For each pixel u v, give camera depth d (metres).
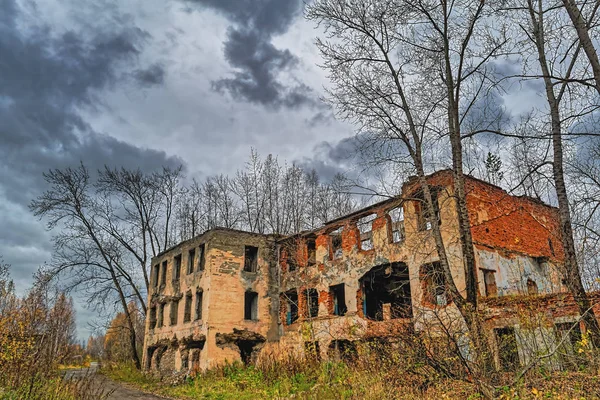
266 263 29.06
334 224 26.02
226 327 26.42
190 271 29.89
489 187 21.62
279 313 28.36
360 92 15.72
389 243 22.38
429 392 12.02
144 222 38.41
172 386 24.47
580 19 10.60
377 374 14.06
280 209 41.75
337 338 23.23
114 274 35.44
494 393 10.63
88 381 13.44
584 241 11.98
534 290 21.58
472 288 14.04
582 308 13.17
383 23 15.78
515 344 13.19
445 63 15.60
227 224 43.12
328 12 15.85
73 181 35.22
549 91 14.92
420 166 15.50
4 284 14.59
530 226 22.94
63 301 26.12
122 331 46.84
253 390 19.89
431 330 13.62
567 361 11.75
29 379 11.69
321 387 17.00
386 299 25.66
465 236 14.51
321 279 25.80
